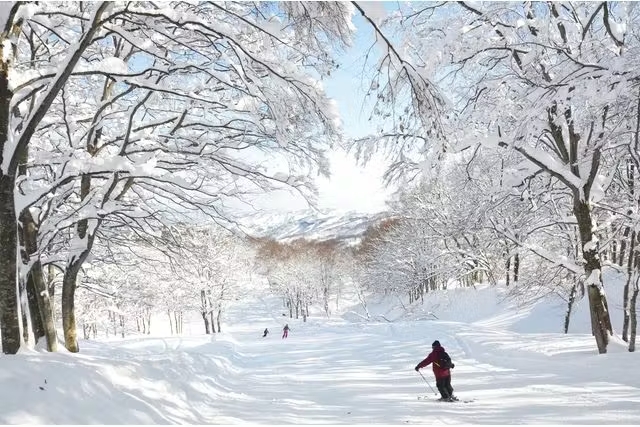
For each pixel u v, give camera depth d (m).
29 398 4.68
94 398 5.44
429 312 42.56
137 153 9.68
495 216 15.54
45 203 9.66
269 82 6.36
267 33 5.92
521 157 12.98
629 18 9.98
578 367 11.40
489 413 7.16
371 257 61.81
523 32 11.95
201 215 11.47
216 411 7.47
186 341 32.25
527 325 31.30
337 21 5.76
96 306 38.78
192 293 44.88
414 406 8.03
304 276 76.44
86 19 6.71
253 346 30.02
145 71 6.96
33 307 9.66
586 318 28.16
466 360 15.56
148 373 7.67
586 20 11.45
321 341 29.20
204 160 10.38
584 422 6.19
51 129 10.89
